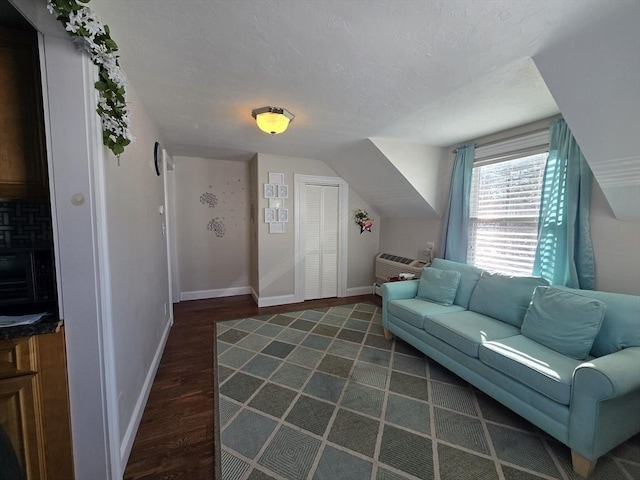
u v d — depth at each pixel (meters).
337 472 1.38
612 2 1.08
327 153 3.66
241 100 2.04
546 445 1.56
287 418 1.75
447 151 3.32
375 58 1.50
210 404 1.90
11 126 1.16
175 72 1.65
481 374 1.88
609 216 1.95
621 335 1.60
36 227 1.40
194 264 4.29
